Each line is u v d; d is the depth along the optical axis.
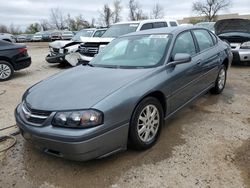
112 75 3.51
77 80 3.46
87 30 12.33
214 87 5.50
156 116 3.57
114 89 3.09
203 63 4.57
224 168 3.01
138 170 3.05
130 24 9.15
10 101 5.89
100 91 3.06
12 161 3.35
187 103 4.27
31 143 3.13
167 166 3.10
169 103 3.74
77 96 3.01
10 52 8.34
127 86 3.15
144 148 3.41
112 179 2.92
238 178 2.84
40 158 3.38
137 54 4.09
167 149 3.46
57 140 2.79
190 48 4.47
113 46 4.59
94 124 2.78
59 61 10.22
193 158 3.23
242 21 9.59
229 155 3.27
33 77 8.67
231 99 5.41
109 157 3.30
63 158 3.16
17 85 7.53
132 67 3.80
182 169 3.03
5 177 3.05
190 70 4.14
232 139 3.67
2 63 8.17
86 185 2.85
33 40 40.28
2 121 4.67
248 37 8.66
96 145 2.81
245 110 4.77
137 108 3.20
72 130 2.77
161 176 2.93
